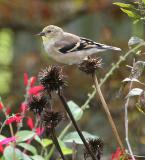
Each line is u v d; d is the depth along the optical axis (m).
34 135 6.96
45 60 19.09
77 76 17.48
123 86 6.27
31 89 7.16
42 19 20.94
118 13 19.94
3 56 21.05
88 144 6.01
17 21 21.02
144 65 6.11
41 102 6.03
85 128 16.00
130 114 12.90
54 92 5.99
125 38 18.31
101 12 20.25
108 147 14.82
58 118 5.76
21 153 6.25
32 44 21.22
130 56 12.98
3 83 19.14
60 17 20.98
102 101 6.23
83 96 17.20
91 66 6.46
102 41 17.53
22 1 20.50
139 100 5.98
